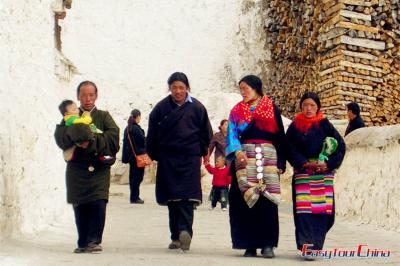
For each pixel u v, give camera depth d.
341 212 17.83
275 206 11.23
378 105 29.02
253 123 11.22
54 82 15.93
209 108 31.59
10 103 11.83
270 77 37.47
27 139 12.95
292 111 33.81
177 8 39.56
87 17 38.50
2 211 11.05
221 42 39.06
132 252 11.55
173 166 11.74
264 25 38.69
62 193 16.23
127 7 39.16
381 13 29.19
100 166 11.08
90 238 11.20
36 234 13.23
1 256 10.03
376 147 16.36
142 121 35.91
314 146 11.14
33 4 13.82
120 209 20.41
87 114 11.27
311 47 31.55
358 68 28.83
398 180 14.90
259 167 11.09
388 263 10.71
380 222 15.53
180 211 11.76
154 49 38.72
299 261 10.84
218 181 20.64
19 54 12.62
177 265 10.00
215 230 15.49
